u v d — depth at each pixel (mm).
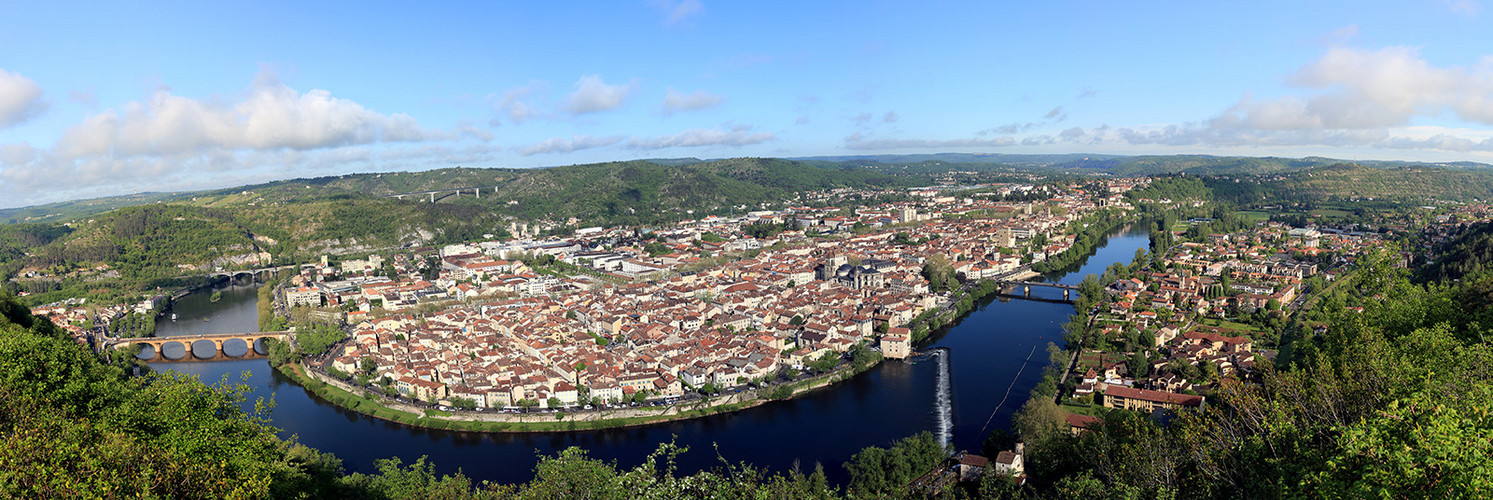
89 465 88812
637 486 118938
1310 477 80312
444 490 186250
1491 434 70875
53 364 147125
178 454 99250
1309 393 113750
